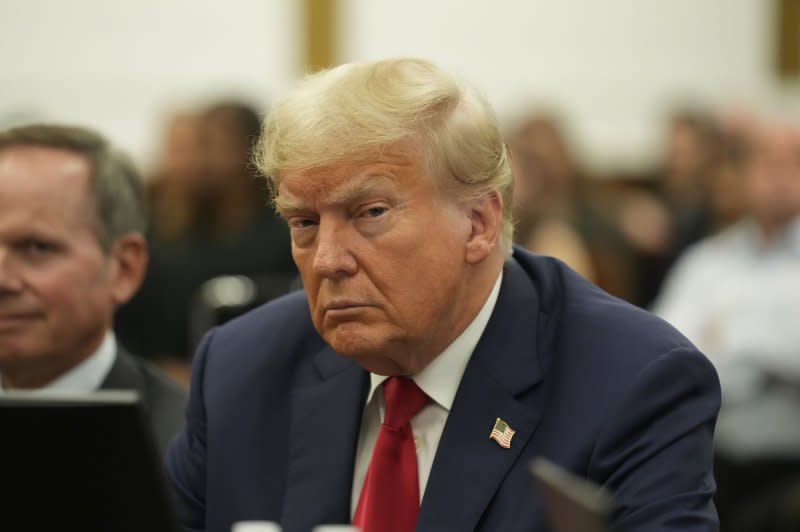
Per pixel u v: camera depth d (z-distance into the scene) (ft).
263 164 16.07
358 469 17.13
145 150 63.82
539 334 17.02
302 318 18.67
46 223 20.67
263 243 41.68
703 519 15.14
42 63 63.16
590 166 67.31
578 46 67.72
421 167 15.28
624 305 17.46
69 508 12.53
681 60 68.23
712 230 54.08
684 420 15.90
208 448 17.94
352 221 15.34
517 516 15.74
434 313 15.74
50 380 21.61
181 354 41.16
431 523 15.78
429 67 15.79
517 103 67.36
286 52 65.26
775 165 42.78
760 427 40.68
